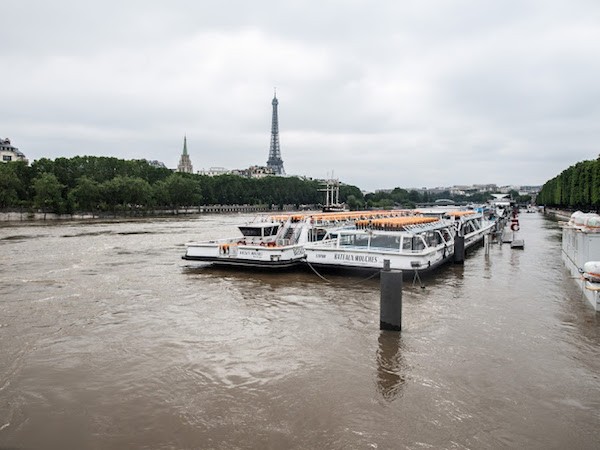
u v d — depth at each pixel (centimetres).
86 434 1273
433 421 1330
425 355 1820
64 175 14012
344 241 3625
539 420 1331
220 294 2909
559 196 14000
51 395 1499
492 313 2423
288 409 1402
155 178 18212
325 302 2694
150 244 5984
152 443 1229
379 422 1325
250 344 1961
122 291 2992
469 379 1600
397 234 3347
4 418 1357
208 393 1509
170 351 1883
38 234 7438
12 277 3478
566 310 2478
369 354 1834
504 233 6316
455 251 4094
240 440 1241
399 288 2102
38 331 2139
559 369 1681
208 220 12706
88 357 1820
